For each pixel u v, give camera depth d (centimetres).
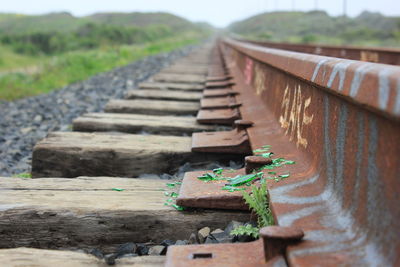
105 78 434
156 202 96
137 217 93
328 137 88
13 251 84
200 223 93
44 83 442
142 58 704
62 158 123
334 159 84
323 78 86
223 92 218
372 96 69
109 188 101
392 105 65
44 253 83
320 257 71
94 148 123
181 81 307
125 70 500
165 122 160
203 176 101
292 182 90
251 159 100
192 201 93
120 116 169
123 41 1616
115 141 129
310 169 93
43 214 92
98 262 83
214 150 123
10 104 312
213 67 410
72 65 547
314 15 3800
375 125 73
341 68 79
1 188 100
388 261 67
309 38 1969
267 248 74
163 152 124
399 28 2358
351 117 80
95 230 93
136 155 123
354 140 79
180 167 124
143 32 1853
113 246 93
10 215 92
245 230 88
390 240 68
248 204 93
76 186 101
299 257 71
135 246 92
